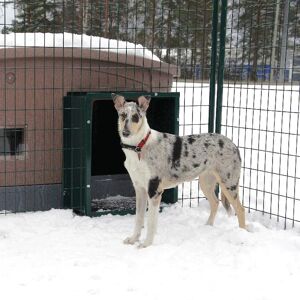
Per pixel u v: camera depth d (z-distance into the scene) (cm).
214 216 265
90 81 288
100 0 302
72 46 280
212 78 301
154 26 301
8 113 274
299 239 237
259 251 221
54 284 189
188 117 544
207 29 307
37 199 285
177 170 242
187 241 236
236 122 519
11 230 246
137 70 298
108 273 199
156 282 191
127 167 238
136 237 236
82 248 227
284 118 548
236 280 195
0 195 277
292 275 201
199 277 197
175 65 307
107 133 324
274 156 413
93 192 307
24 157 280
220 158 251
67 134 282
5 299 176
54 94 282
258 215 281
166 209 289
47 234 243
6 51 267
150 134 235
